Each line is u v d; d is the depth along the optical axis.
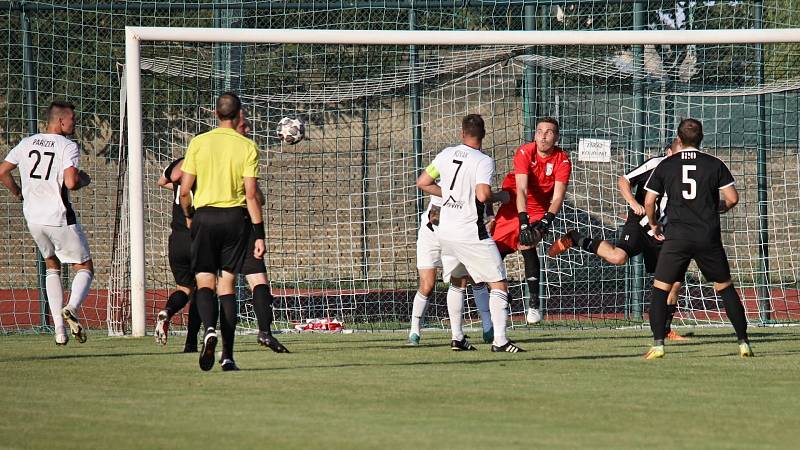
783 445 18.31
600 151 51.03
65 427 19.98
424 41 42.38
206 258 27.50
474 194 33.19
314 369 29.58
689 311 51.78
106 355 33.75
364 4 50.22
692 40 41.84
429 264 37.62
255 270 33.66
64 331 35.72
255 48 52.00
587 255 53.47
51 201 34.53
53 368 29.80
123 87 44.44
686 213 32.16
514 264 55.97
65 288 56.12
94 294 57.38
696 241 32.03
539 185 39.66
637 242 37.53
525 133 51.03
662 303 32.62
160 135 53.53
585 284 53.59
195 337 34.88
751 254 57.19
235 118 27.70
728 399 23.83
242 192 27.33
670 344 38.22
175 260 34.12
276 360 32.12
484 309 38.78
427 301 38.31
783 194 58.09
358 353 34.56
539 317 41.81
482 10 51.50
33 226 34.53
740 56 51.44
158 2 50.53
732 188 32.03
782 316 51.44
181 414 21.52
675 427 20.12
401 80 48.75
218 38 41.62
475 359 32.56
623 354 34.25
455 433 19.36
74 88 53.16
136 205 41.28
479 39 42.28
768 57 51.59
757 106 51.22
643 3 51.09
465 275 35.06
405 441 18.53
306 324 45.75
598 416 21.39
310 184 58.34
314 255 58.38
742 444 18.41
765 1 55.34
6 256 59.38
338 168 58.31
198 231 27.14
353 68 52.19
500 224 40.81
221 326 28.42
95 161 57.00
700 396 24.30
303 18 55.16
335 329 45.59
